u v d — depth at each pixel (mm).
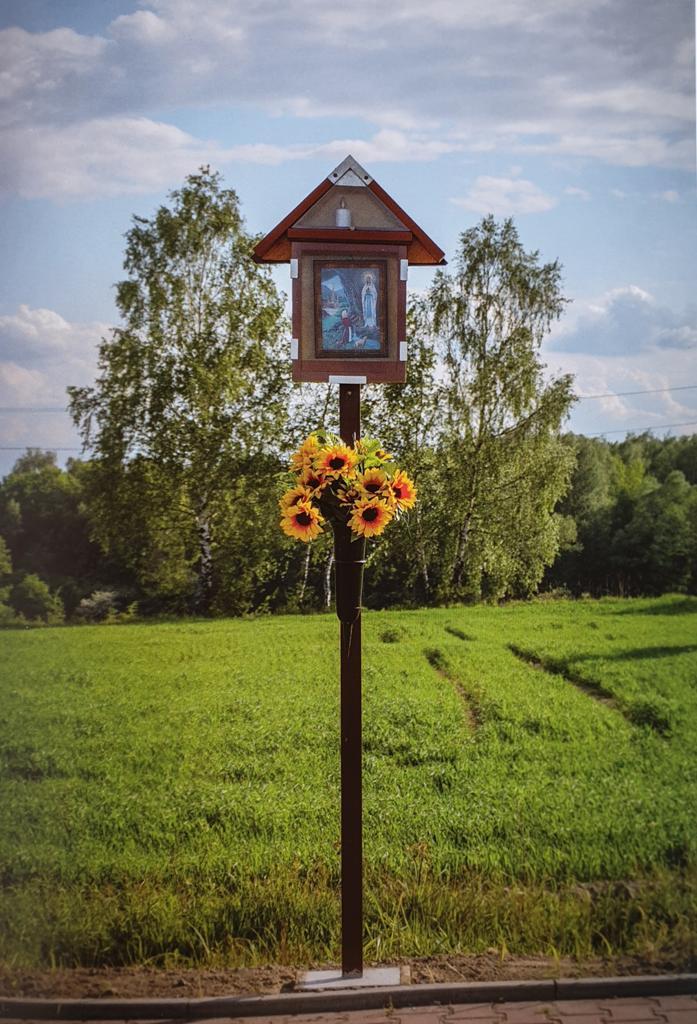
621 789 8000
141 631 12906
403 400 15562
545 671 12961
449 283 16516
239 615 13766
